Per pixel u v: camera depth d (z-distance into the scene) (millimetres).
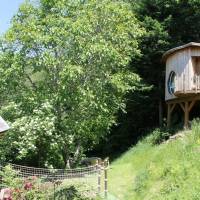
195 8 30469
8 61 25016
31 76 28141
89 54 24250
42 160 24844
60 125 25000
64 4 25938
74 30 24359
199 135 20781
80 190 19219
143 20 30484
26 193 16328
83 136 26625
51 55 24297
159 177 18891
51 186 17500
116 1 32250
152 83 30297
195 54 24703
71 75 23484
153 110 30906
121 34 26547
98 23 26250
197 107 28734
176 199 15781
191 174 17172
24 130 23219
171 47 29594
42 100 24281
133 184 20828
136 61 29922
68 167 25531
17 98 24969
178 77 25578
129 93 30094
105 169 20438
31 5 26297
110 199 19438
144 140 28109
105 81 25688
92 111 25656
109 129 29281
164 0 29938
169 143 22656
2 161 23453
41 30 25094
